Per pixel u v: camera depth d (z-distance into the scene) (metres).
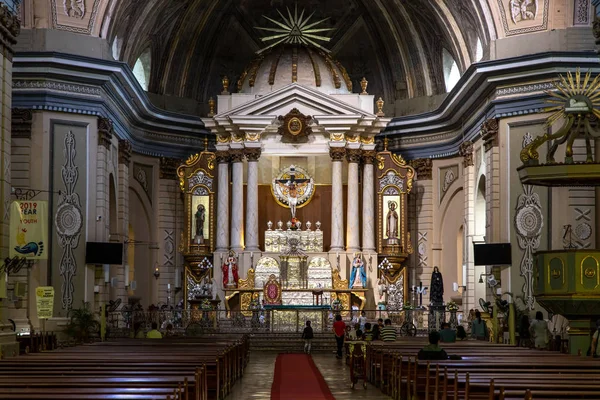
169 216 38.28
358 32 39.97
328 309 33.53
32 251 21.19
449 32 34.38
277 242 37.81
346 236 38.09
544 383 10.60
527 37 29.19
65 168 29.39
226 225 37.66
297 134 37.72
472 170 33.66
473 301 32.94
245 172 38.47
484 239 31.16
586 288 18.95
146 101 35.28
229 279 36.56
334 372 23.14
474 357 15.86
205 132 38.94
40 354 16.19
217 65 40.56
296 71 38.72
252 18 39.84
